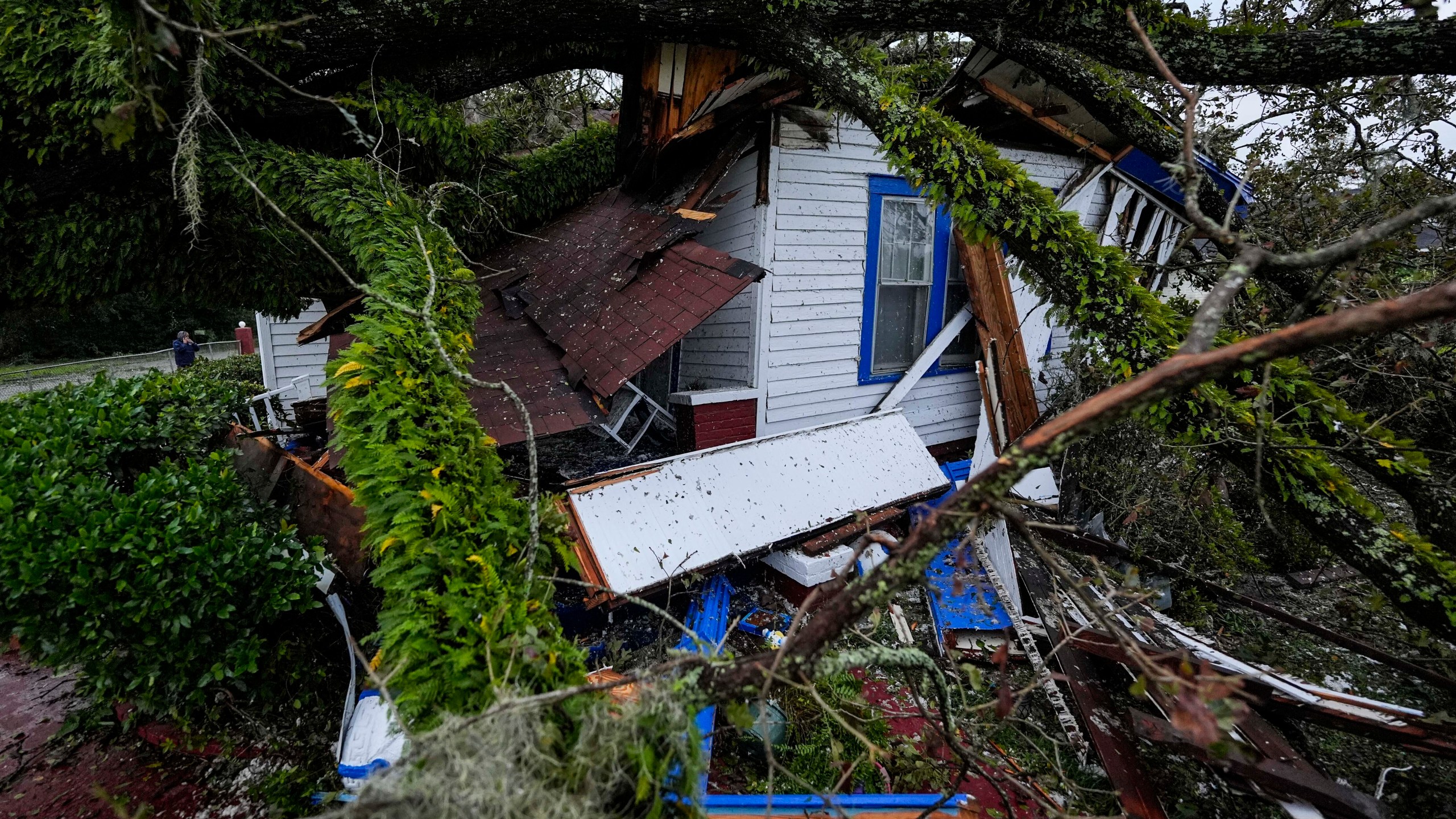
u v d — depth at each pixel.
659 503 4.02
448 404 2.80
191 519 3.19
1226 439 2.98
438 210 4.57
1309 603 4.50
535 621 1.95
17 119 3.58
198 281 4.69
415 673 1.77
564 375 4.39
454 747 1.28
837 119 5.12
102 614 2.94
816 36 4.11
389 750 2.82
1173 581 4.29
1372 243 1.38
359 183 4.11
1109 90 4.73
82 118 3.50
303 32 4.07
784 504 4.39
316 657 3.67
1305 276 4.12
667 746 1.52
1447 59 3.36
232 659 3.23
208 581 3.16
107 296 4.38
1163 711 2.88
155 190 4.11
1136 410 1.25
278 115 4.49
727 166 5.20
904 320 6.34
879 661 1.71
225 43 2.20
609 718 1.51
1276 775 2.59
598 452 5.71
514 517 2.41
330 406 2.83
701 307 4.15
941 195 3.64
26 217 3.85
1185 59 3.87
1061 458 5.43
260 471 4.41
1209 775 3.07
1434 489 2.83
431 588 2.06
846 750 2.96
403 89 4.79
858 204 5.73
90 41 3.35
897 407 6.38
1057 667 3.55
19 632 2.92
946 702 1.98
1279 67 3.70
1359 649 3.33
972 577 4.18
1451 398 3.76
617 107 9.95
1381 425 3.78
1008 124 5.97
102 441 3.93
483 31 4.40
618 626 3.97
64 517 2.98
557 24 4.37
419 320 2.78
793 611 4.23
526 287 5.56
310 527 3.98
